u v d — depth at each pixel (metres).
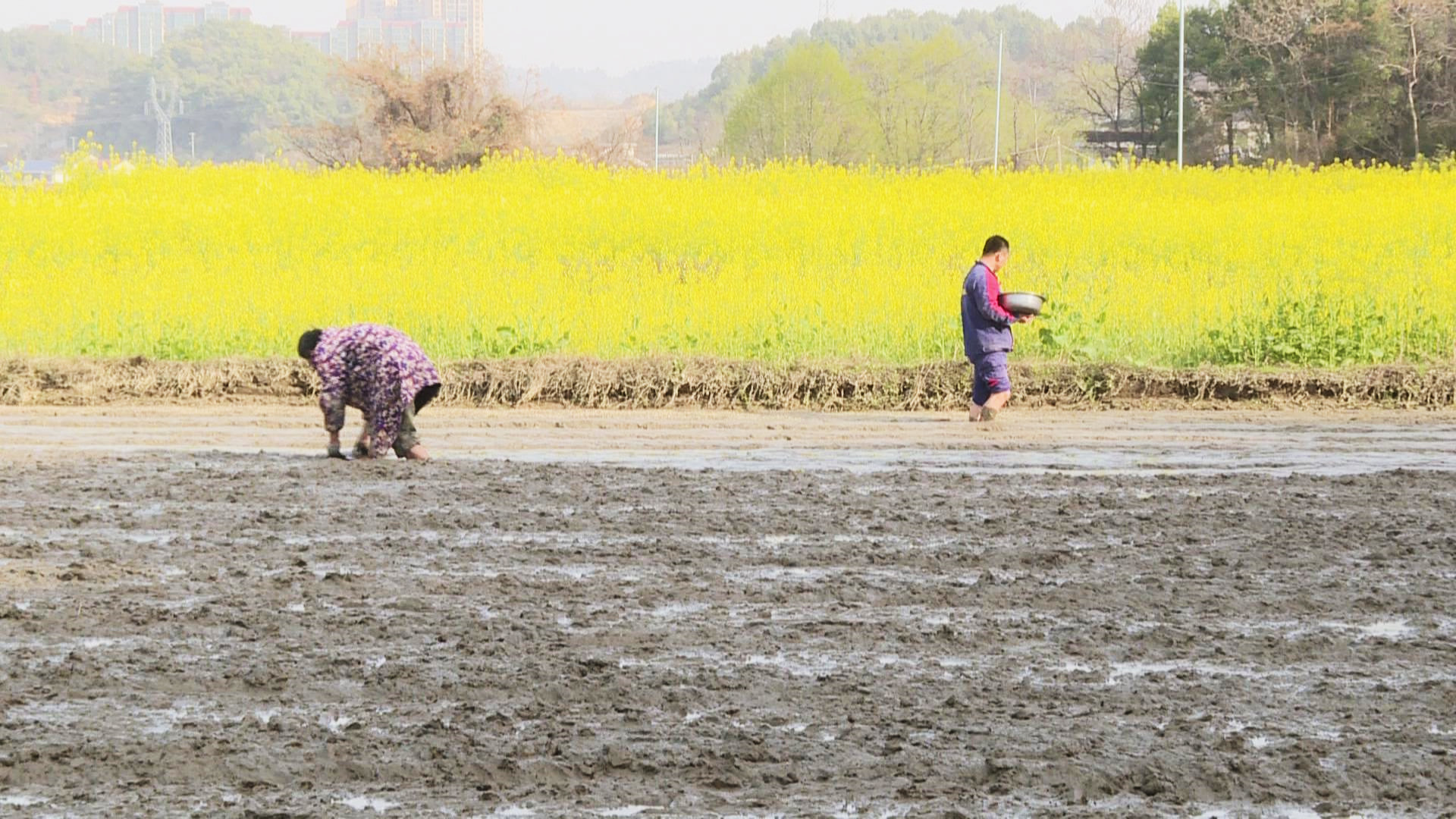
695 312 45.84
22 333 45.41
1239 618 19.16
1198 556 22.33
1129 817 13.18
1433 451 32.81
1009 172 88.69
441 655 17.44
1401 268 52.31
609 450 32.66
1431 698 16.12
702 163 84.50
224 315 46.16
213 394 41.03
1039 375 40.81
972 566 21.75
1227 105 187.88
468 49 198.88
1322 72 177.25
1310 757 14.43
